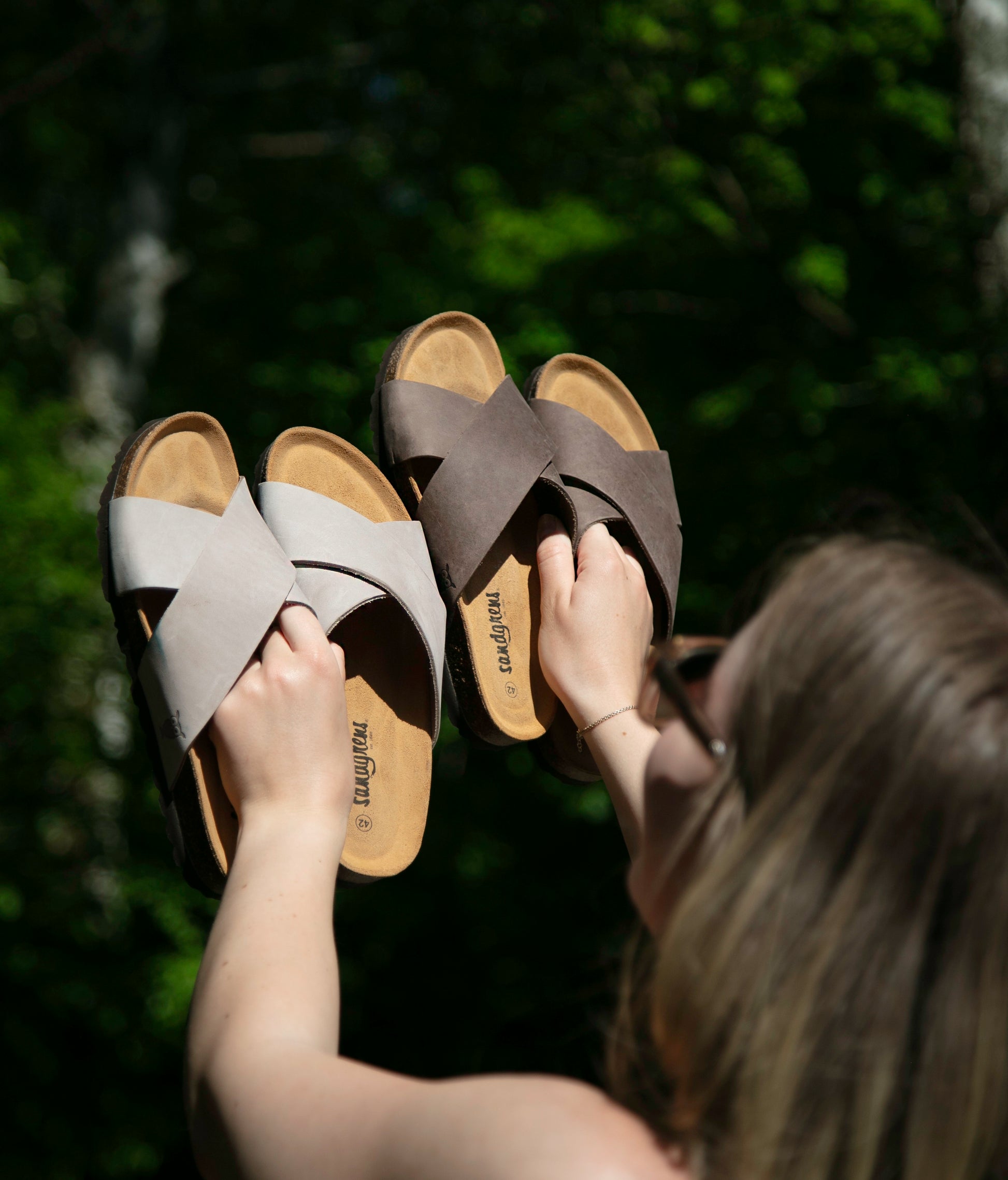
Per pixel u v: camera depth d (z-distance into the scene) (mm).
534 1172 572
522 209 8641
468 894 8922
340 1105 644
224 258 10492
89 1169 7957
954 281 6895
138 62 9711
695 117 7418
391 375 1602
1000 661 576
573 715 1284
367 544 1377
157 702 1150
